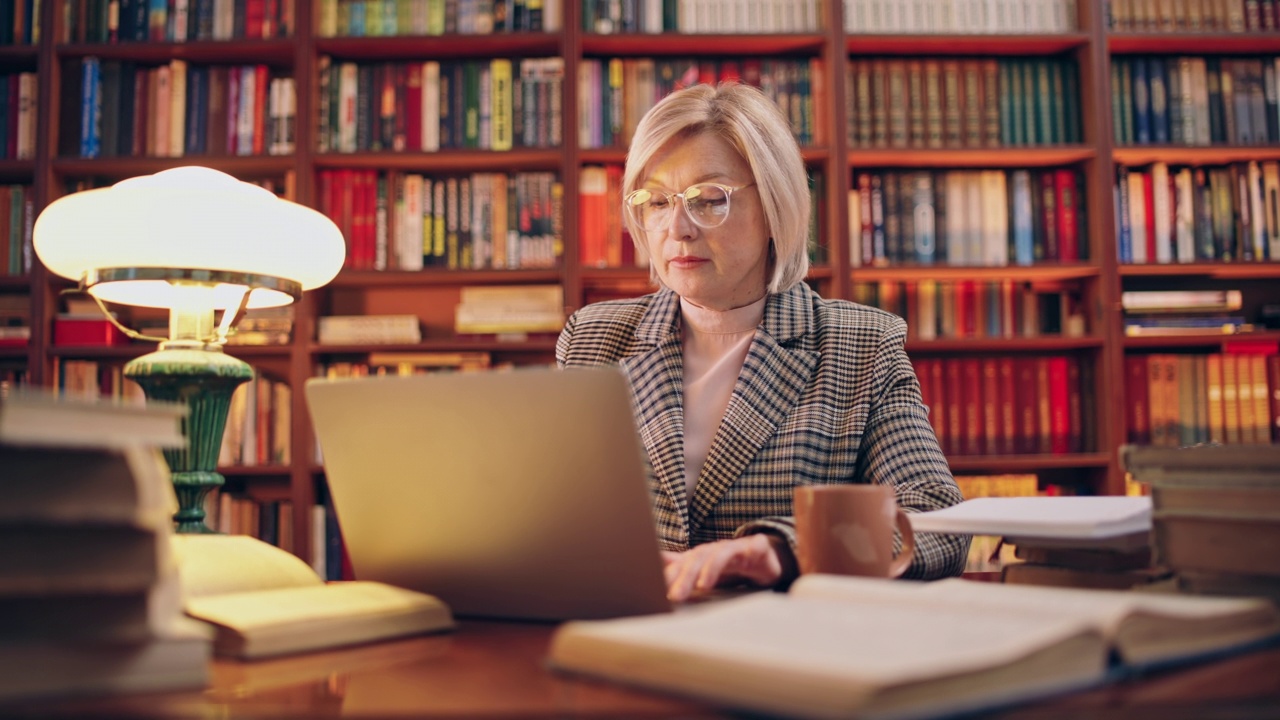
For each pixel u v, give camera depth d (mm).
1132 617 503
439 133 2627
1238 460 656
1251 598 658
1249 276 2805
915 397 1266
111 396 2623
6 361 2713
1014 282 2732
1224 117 2645
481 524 742
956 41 2668
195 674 516
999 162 2711
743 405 1272
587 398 667
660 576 690
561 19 2654
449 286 2836
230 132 2615
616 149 2594
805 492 793
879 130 2635
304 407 2586
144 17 2664
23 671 461
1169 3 2674
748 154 1322
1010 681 434
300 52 2621
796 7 2674
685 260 1327
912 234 2621
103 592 482
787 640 466
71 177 2705
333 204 2623
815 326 1354
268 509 2588
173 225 989
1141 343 2658
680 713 439
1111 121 2609
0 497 433
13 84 2645
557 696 483
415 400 731
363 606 686
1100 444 2613
